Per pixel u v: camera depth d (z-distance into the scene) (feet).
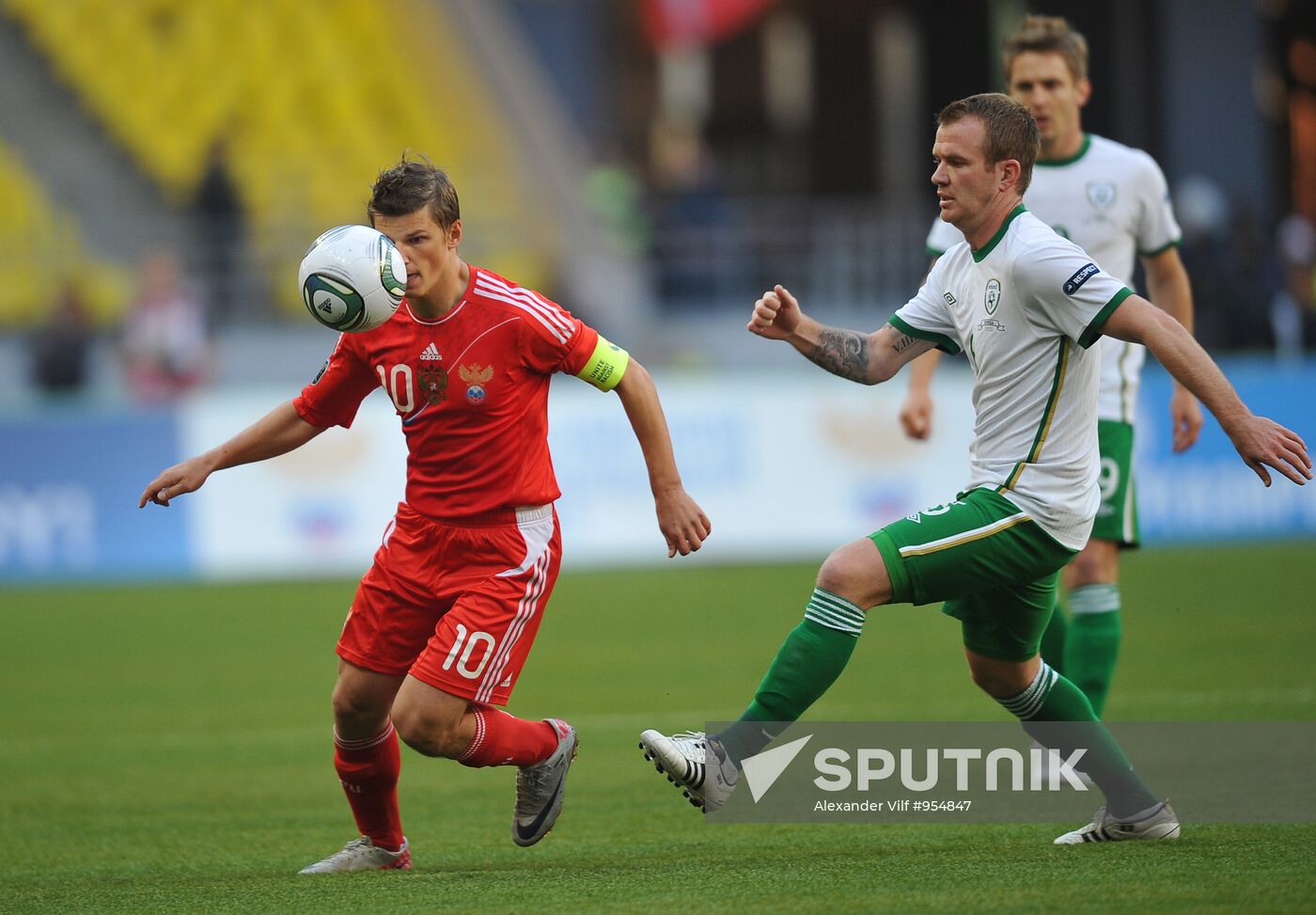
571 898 45.44
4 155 214.69
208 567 156.25
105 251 209.87
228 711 92.12
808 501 161.79
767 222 230.27
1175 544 161.79
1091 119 198.18
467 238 218.79
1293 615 113.70
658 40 295.89
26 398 181.06
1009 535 48.32
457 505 49.98
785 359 214.48
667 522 50.60
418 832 60.49
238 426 157.48
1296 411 164.35
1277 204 239.30
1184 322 69.56
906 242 218.18
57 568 154.71
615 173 253.24
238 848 58.03
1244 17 197.36
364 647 50.80
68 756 79.10
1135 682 88.58
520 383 49.52
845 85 293.84
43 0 228.02
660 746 46.50
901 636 112.98
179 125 225.56
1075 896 43.09
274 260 208.23
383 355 49.67
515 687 95.50
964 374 165.58
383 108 237.86
